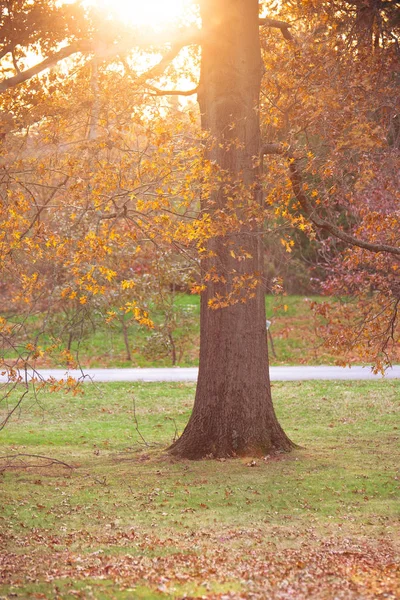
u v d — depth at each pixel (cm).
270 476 1258
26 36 1116
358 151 1305
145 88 1310
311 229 1157
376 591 685
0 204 1044
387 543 890
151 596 676
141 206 973
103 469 1355
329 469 1305
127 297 1370
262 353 1437
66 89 1118
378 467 1323
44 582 729
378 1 1340
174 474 1289
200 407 1428
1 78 1125
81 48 1134
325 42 1316
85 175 1030
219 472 1291
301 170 1223
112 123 1078
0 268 1145
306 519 1016
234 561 809
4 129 1057
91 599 670
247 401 1412
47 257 1094
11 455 1461
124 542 904
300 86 1233
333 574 751
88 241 1002
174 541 909
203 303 1430
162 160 998
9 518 1030
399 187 1458
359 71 1305
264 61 1456
